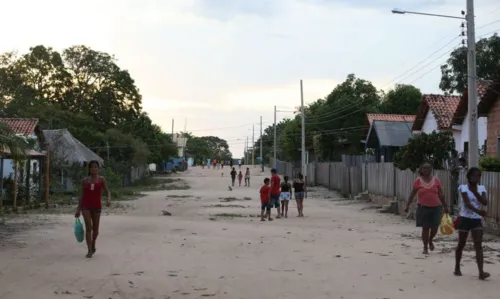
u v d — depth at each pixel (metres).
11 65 56.66
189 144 145.88
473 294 7.68
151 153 63.28
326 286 8.20
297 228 16.98
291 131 65.12
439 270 9.50
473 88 15.32
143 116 68.69
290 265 10.02
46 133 37.72
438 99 31.64
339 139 52.34
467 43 15.51
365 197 30.97
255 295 7.61
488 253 11.52
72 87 60.72
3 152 16.78
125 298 7.39
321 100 60.94
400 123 36.19
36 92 57.16
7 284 8.08
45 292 7.62
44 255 10.80
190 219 20.39
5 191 25.81
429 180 11.46
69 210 24.39
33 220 18.55
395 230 16.53
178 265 9.88
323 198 34.88
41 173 28.75
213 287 8.09
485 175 15.62
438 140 21.39
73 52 60.97
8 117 33.59
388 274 9.15
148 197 36.75
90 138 52.84
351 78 52.91
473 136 15.29
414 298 7.44
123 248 11.91
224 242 13.16
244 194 40.38
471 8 15.43
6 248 11.69
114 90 62.06
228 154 182.25
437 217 11.36
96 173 10.89
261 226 17.56
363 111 50.25
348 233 15.52
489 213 15.35
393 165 24.86
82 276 8.73
